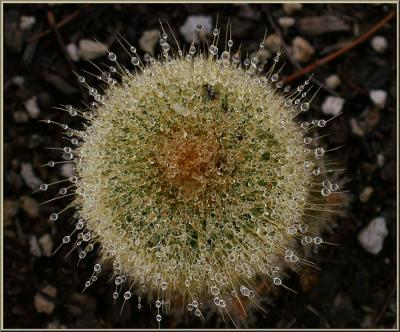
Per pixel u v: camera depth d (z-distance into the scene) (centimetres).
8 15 31
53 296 30
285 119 23
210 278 22
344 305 29
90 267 30
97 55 30
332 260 29
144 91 22
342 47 30
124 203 21
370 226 29
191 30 30
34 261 30
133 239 21
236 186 21
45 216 30
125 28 31
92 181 22
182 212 21
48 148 30
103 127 22
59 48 31
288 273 29
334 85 30
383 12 30
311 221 26
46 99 31
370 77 30
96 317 30
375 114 30
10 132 31
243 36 30
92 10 31
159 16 31
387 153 30
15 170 30
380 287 29
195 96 22
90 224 23
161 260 21
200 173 21
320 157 26
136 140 21
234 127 21
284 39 31
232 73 22
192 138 21
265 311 28
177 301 28
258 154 21
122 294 29
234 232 21
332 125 30
